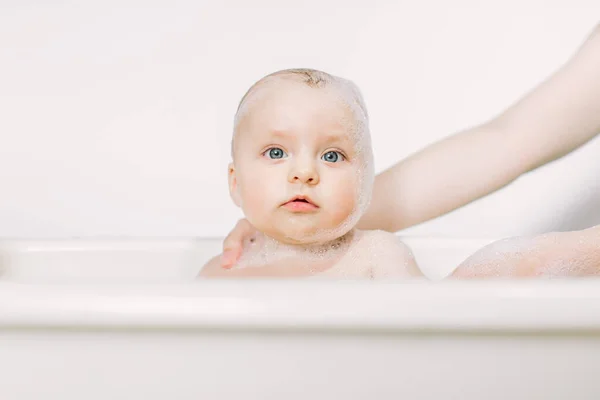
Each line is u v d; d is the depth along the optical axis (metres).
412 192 0.89
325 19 1.40
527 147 0.87
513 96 1.37
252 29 1.40
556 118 0.86
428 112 1.39
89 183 1.42
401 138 1.39
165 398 0.40
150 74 1.41
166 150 1.41
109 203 1.42
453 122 1.39
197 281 0.41
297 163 0.68
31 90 1.41
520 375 0.39
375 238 0.75
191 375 0.40
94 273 0.87
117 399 0.41
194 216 1.41
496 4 1.37
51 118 1.42
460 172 0.88
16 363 0.41
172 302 0.39
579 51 0.90
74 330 0.40
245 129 0.71
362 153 0.71
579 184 1.31
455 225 1.36
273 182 0.68
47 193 1.42
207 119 1.41
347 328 0.39
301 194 0.68
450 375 0.39
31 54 1.41
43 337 0.41
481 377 0.39
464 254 0.87
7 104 1.42
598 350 0.39
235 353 0.40
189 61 1.40
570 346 0.38
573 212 1.31
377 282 0.40
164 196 1.42
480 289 0.38
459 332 0.38
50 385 0.41
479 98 1.38
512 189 1.34
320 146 0.68
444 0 1.38
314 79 0.72
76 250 0.88
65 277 0.87
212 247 0.88
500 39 1.38
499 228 1.34
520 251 0.59
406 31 1.39
